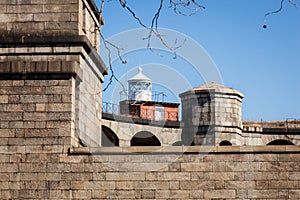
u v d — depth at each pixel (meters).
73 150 22.47
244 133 43.62
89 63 25.12
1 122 22.84
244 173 22.03
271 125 46.41
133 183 22.17
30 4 23.69
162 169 22.17
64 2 23.69
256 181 21.98
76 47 23.50
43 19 23.64
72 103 22.94
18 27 23.61
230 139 41.78
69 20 23.62
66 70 22.94
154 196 22.08
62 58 23.48
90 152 22.41
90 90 25.64
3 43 23.48
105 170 22.28
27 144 22.67
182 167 22.16
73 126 22.98
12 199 22.33
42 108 22.89
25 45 23.53
